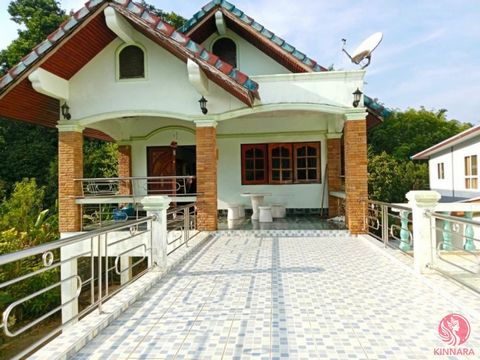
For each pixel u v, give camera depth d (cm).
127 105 923
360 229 881
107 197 930
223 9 955
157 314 402
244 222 1088
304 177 1270
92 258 390
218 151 1298
